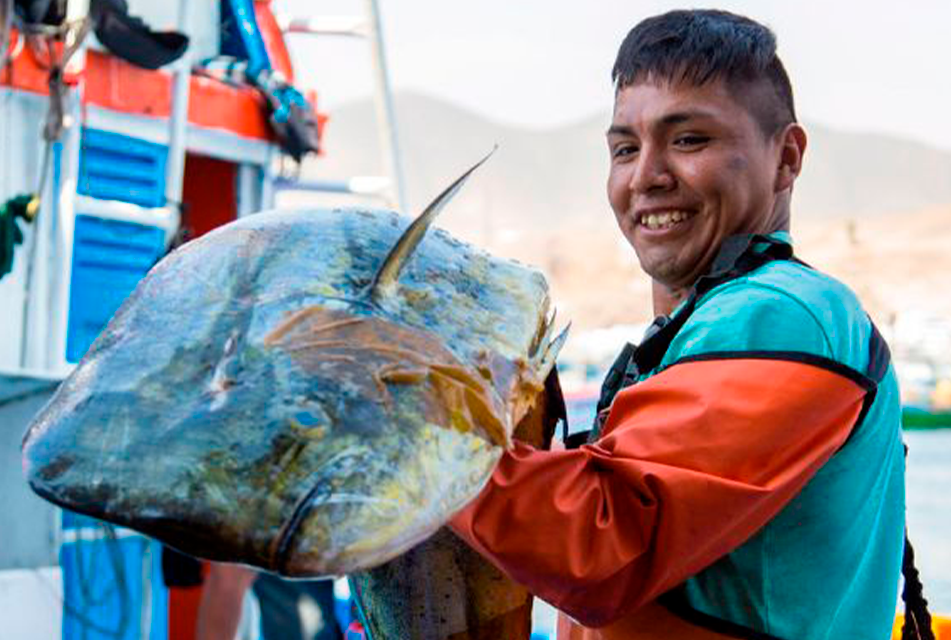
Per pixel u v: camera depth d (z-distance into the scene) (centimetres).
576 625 223
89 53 592
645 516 176
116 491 144
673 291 225
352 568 143
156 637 637
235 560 143
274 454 143
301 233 171
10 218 571
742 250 204
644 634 197
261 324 156
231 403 147
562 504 173
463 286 173
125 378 154
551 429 196
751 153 215
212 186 771
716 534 178
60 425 152
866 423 195
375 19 812
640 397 188
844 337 193
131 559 623
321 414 145
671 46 217
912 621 217
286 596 572
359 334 156
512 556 173
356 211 179
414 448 148
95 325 611
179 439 145
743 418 180
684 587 195
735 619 193
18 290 578
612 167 228
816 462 185
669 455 179
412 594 198
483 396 157
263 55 715
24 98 580
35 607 564
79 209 593
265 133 720
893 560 207
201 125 672
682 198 216
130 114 616
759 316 188
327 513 141
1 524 573
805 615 193
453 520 171
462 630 199
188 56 624
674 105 214
